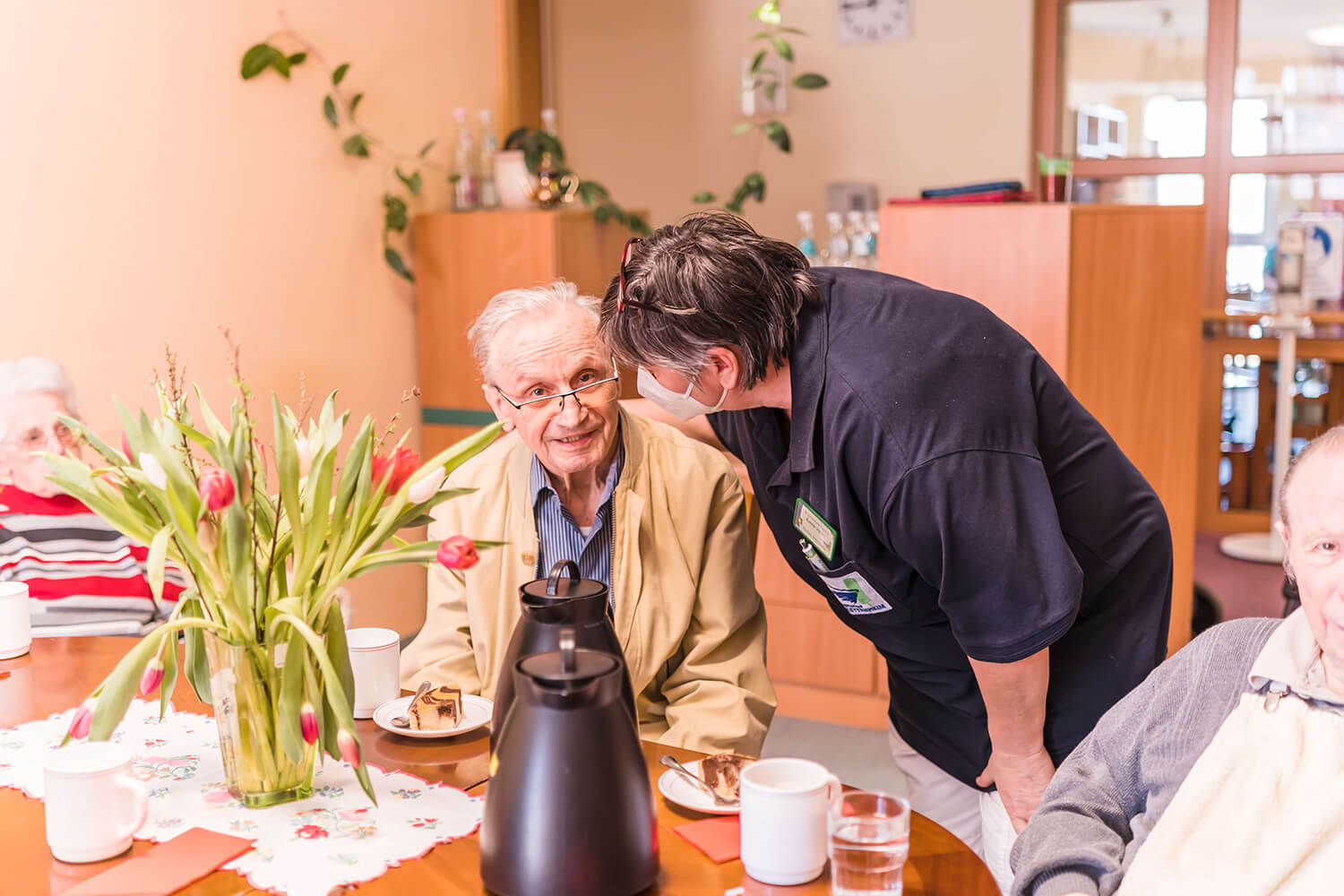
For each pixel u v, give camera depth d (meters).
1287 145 4.60
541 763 1.01
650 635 1.67
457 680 1.70
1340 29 4.44
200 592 1.21
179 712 1.51
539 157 3.75
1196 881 1.08
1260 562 4.46
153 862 1.11
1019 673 1.44
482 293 3.69
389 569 3.74
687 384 1.44
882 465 1.36
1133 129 4.74
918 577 1.54
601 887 1.02
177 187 2.98
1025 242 2.92
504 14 4.15
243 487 1.15
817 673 3.33
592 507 1.75
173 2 2.93
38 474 2.10
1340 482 1.06
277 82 3.25
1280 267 4.30
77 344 2.75
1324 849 1.05
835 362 1.39
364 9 3.54
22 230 2.61
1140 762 1.21
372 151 3.61
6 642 1.71
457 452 1.28
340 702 1.13
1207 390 4.84
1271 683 1.13
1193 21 4.59
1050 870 1.14
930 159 4.65
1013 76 4.50
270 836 1.17
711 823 1.19
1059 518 1.52
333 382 3.51
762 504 1.67
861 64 4.68
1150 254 2.97
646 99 4.99
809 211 4.83
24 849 1.15
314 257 3.42
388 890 1.07
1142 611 1.58
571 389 1.63
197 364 3.06
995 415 1.37
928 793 1.86
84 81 2.72
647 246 1.43
